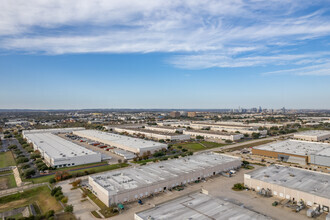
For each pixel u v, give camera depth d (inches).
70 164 3801.7
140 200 2253.9
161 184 2512.3
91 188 2571.4
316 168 3474.4
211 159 3481.8
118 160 3978.8
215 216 1659.7
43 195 2554.1
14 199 2472.9
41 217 1962.4
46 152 4229.8
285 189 2253.9
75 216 1991.9
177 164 3198.8
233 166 3410.4
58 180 2997.0
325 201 1975.9
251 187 2559.1
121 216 1974.7
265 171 2775.6
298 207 2037.4
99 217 1964.8
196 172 2883.9
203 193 2089.1
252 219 1616.6
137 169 2957.7
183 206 1829.5
